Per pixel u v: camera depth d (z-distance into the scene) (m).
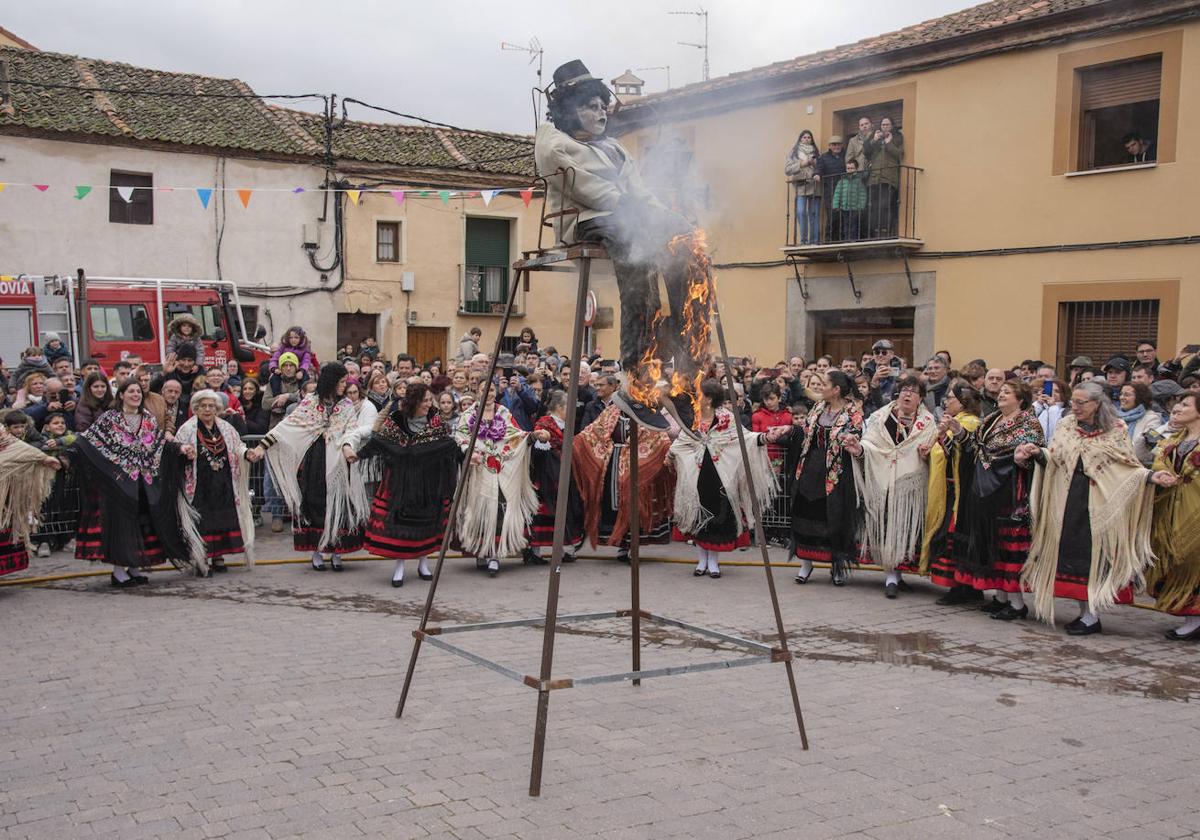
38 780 4.46
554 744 4.94
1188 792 4.47
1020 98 14.35
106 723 5.18
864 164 15.46
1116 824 4.13
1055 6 13.90
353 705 5.50
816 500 8.89
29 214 20.66
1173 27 12.99
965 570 7.89
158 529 8.59
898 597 8.50
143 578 8.69
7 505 7.94
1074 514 7.32
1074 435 7.39
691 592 8.59
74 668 6.15
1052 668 6.43
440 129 25.91
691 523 9.21
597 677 4.51
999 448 7.71
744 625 7.44
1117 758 4.86
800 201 16.23
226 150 22.20
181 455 8.77
